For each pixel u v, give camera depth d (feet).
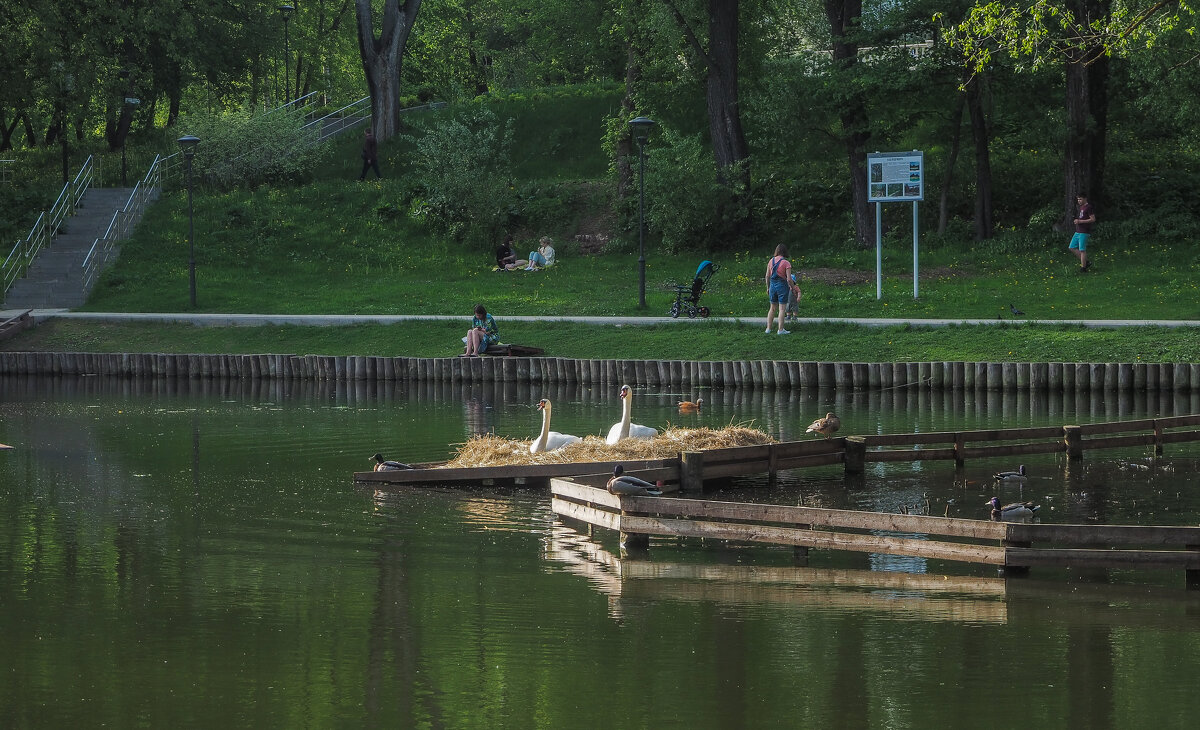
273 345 153.17
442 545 61.16
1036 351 127.85
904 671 42.32
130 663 43.21
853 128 184.24
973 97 179.73
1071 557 54.60
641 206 157.28
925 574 56.13
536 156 239.09
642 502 61.72
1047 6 91.91
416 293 176.96
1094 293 152.46
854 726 37.35
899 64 176.76
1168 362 122.11
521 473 77.00
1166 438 90.63
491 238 203.72
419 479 77.97
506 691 40.37
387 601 51.01
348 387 136.46
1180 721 37.55
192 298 172.45
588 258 198.08
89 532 63.52
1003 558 54.85
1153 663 43.11
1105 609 50.19
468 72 334.85
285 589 52.80
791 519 59.47
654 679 41.52
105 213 211.00
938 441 84.12
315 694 40.19
